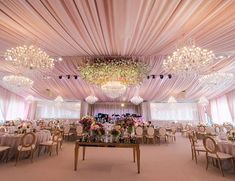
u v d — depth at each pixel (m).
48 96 11.89
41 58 4.20
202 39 3.65
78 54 4.96
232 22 2.94
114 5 2.48
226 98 10.23
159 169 3.73
